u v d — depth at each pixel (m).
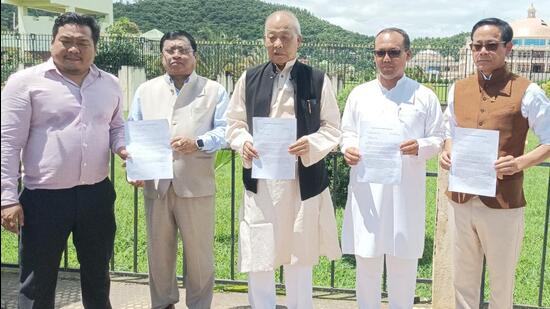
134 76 23.02
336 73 24.33
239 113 3.92
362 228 3.79
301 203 3.82
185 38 3.90
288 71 3.81
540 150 3.37
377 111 3.76
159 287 4.13
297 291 4.07
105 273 3.66
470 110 3.59
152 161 3.70
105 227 3.58
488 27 3.46
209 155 3.98
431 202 8.43
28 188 3.37
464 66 23.12
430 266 5.84
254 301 4.01
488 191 3.43
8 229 3.26
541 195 9.27
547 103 3.38
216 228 7.05
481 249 3.78
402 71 3.79
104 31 35.62
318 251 3.91
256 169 3.71
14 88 3.21
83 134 3.36
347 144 3.79
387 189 3.75
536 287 5.34
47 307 3.48
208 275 4.12
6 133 3.21
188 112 3.90
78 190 3.41
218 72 24.38
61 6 38.22
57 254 3.44
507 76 3.52
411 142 3.60
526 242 6.73
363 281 3.91
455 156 3.50
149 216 4.01
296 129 3.70
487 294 5.19
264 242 3.83
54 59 3.30
